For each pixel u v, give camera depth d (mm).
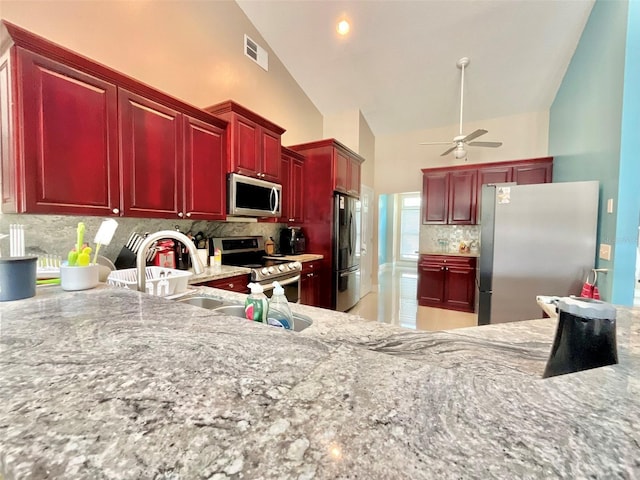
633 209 2135
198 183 2348
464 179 4777
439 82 4211
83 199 1654
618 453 302
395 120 5258
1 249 1588
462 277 4539
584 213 2422
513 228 2650
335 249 3865
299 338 629
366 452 305
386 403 391
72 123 1604
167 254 2301
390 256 9000
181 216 2215
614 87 2287
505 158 4848
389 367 496
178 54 2584
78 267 1194
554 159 4184
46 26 1755
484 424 349
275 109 3922
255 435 332
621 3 2199
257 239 3416
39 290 1187
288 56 3982
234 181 2611
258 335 643
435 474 276
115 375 467
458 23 3299
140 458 305
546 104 4453
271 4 3256
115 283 1593
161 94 2043
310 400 398
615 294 2164
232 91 3203
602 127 2496
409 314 4375
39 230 1730
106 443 325
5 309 853
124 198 1851
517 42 3428
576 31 3150
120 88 1819
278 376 463
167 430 343
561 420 356
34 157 1464
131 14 2209
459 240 5105
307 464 291
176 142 2170
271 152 3104
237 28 3256
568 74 3598
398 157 5691
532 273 2590
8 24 1354
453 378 460
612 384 443
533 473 277
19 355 543
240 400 399
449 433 333
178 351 558
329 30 3557
